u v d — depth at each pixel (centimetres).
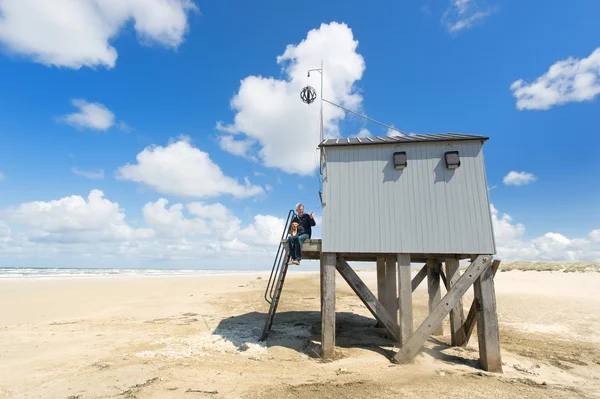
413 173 900
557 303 1750
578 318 1428
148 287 2966
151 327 1272
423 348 966
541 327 1291
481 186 864
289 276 5131
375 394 623
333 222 907
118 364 807
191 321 1402
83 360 843
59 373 742
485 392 634
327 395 619
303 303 1981
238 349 973
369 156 933
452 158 876
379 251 873
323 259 945
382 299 1210
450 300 816
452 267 1047
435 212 869
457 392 632
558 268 3344
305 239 989
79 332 1173
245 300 2114
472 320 928
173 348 972
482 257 822
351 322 1368
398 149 924
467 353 927
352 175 930
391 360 841
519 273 3375
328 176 938
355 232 893
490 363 770
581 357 918
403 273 859
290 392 635
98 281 3572
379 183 912
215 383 683
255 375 739
